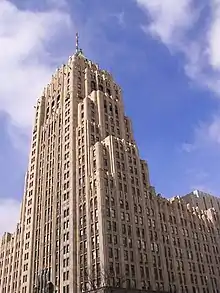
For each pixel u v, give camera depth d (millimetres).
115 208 104312
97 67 161375
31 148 152625
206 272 124438
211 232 138625
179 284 110500
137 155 124562
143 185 119688
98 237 96938
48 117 152625
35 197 134500
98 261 93500
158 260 107500
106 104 139125
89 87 146750
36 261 118125
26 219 134000
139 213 111062
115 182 109438
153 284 100438
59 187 123375
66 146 129250
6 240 144250
